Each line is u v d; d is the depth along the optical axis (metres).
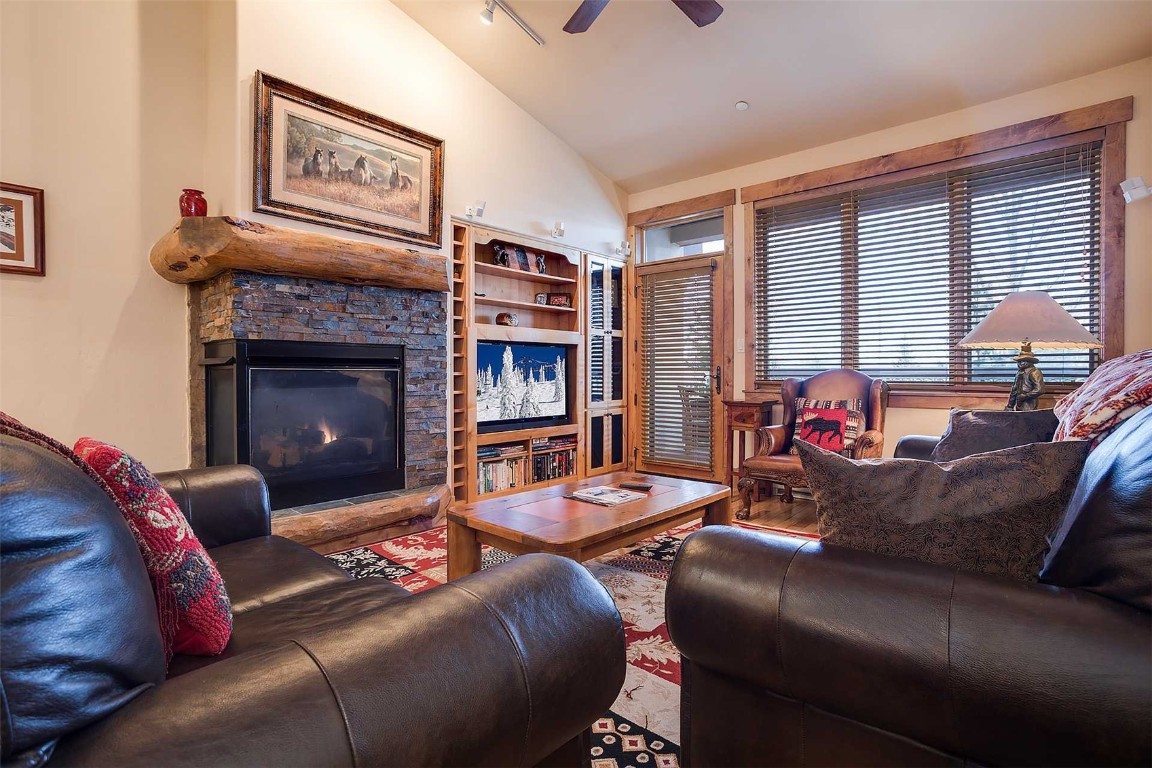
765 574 0.98
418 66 3.71
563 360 4.98
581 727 0.81
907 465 1.00
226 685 0.57
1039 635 0.73
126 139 3.01
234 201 2.93
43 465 0.55
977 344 2.81
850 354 4.18
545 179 4.66
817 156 4.35
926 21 3.09
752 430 4.15
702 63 3.68
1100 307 3.27
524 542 2.03
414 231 3.66
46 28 2.78
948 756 0.82
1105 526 0.80
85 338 2.88
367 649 0.64
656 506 2.44
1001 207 3.60
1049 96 3.43
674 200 5.21
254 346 2.88
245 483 1.80
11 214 2.67
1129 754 0.65
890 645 0.82
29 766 0.46
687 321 5.15
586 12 2.83
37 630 0.48
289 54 3.09
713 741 1.09
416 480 3.62
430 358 3.71
